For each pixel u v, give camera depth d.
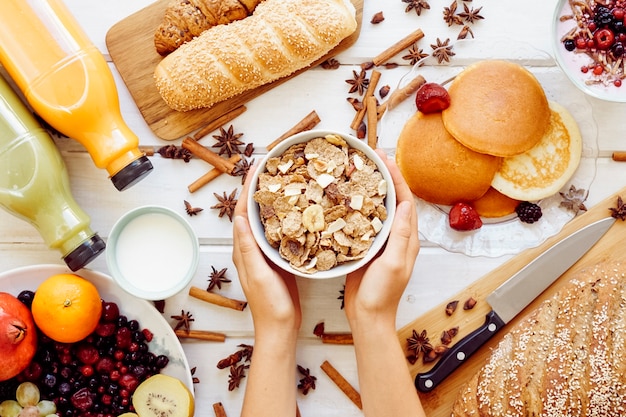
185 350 0.83
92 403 0.79
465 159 0.79
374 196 0.72
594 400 0.76
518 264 0.82
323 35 0.79
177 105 0.80
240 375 0.83
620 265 0.79
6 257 0.83
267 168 0.73
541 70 0.82
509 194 0.79
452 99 0.79
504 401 0.78
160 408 0.78
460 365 0.82
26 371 0.79
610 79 0.77
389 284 0.72
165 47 0.80
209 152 0.82
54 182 0.77
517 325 0.80
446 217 0.82
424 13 0.83
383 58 0.82
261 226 0.73
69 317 0.75
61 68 0.75
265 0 0.80
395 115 0.82
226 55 0.78
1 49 0.76
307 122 0.82
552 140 0.80
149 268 0.78
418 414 0.73
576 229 0.82
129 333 0.80
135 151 0.78
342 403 0.83
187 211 0.83
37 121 0.79
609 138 0.83
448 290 0.83
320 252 0.71
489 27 0.84
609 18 0.76
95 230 0.83
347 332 0.83
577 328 0.78
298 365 0.83
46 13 0.76
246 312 0.83
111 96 0.77
